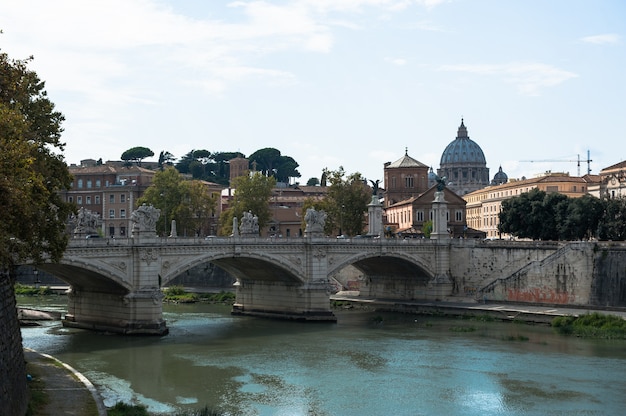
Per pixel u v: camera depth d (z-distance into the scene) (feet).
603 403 206.18
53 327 337.11
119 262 303.68
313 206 533.14
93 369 245.86
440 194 428.15
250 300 392.68
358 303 432.25
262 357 269.44
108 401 202.59
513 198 492.95
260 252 347.56
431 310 392.68
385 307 415.23
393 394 216.13
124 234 609.42
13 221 161.58
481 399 210.59
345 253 381.19
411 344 297.12
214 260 361.71
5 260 150.92
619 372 242.78
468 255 418.72
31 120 203.82
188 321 365.81
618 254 354.54
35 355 241.55
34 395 180.55
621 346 288.92
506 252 403.95
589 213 452.35
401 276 437.58
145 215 310.65
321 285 366.63
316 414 195.72
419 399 210.79
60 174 209.15
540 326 343.87
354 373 242.99
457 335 319.88
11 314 170.71
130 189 608.60
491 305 390.01
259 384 227.40
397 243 400.88
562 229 457.27
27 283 530.68
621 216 443.32
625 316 334.65
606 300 355.56
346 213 517.55
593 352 277.03
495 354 274.36
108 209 613.93
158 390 218.59
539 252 391.45
